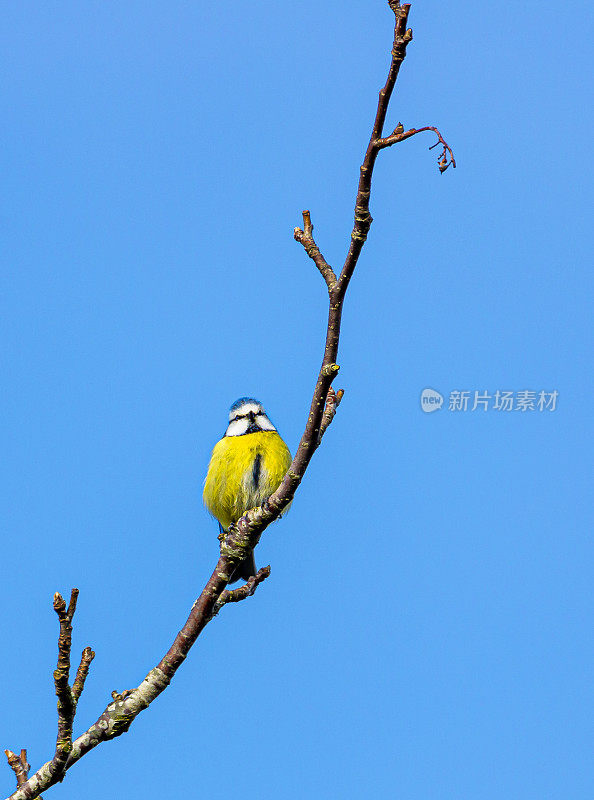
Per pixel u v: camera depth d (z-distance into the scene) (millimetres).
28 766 7656
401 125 6914
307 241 8008
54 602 6820
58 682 6953
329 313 7617
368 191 7113
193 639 8109
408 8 6621
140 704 7840
